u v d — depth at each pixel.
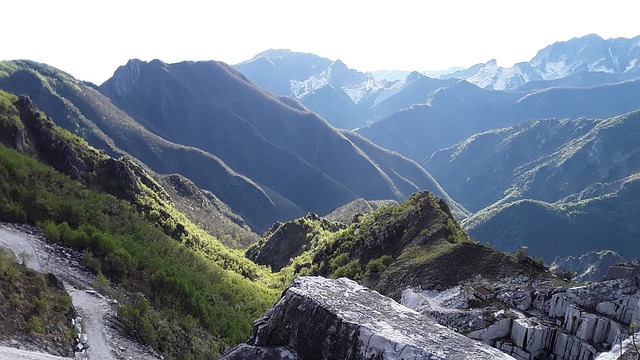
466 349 7.63
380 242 68.50
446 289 42.44
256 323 9.36
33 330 23.97
